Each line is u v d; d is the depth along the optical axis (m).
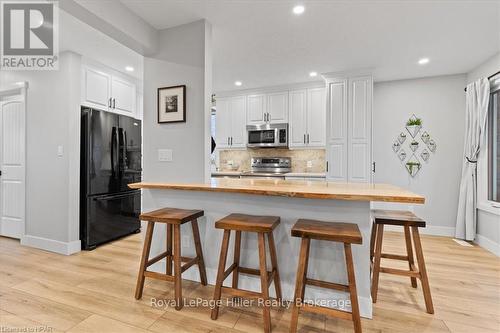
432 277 2.38
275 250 1.99
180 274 1.88
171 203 2.38
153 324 1.68
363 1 2.06
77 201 3.06
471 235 3.39
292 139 4.39
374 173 4.14
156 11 2.23
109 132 3.38
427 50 2.95
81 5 1.83
